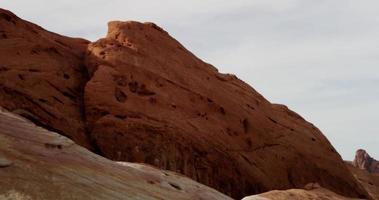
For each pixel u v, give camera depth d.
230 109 58.00
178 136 49.84
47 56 51.06
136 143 47.06
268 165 56.84
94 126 47.12
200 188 31.81
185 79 56.78
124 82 51.47
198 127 52.56
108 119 47.25
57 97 47.66
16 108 43.38
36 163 21.39
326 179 62.91
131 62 53.53
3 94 43.31
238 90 63.16
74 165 23.44
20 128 24.36
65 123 46.03
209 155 51.31
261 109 63.22
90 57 54.34
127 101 49.88
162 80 54.44
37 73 47.56
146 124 48.56
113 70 51.81
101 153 46.22
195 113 54.00
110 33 58.00
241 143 56.00
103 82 50.03
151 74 53.97
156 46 57.84
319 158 64.25
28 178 19.67
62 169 22.19
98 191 21.75
